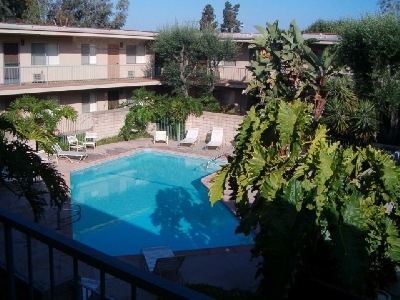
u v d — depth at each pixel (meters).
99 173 19.23
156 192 16.97
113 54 26.64
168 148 22.27
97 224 13.59
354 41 18.44
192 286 7.38
